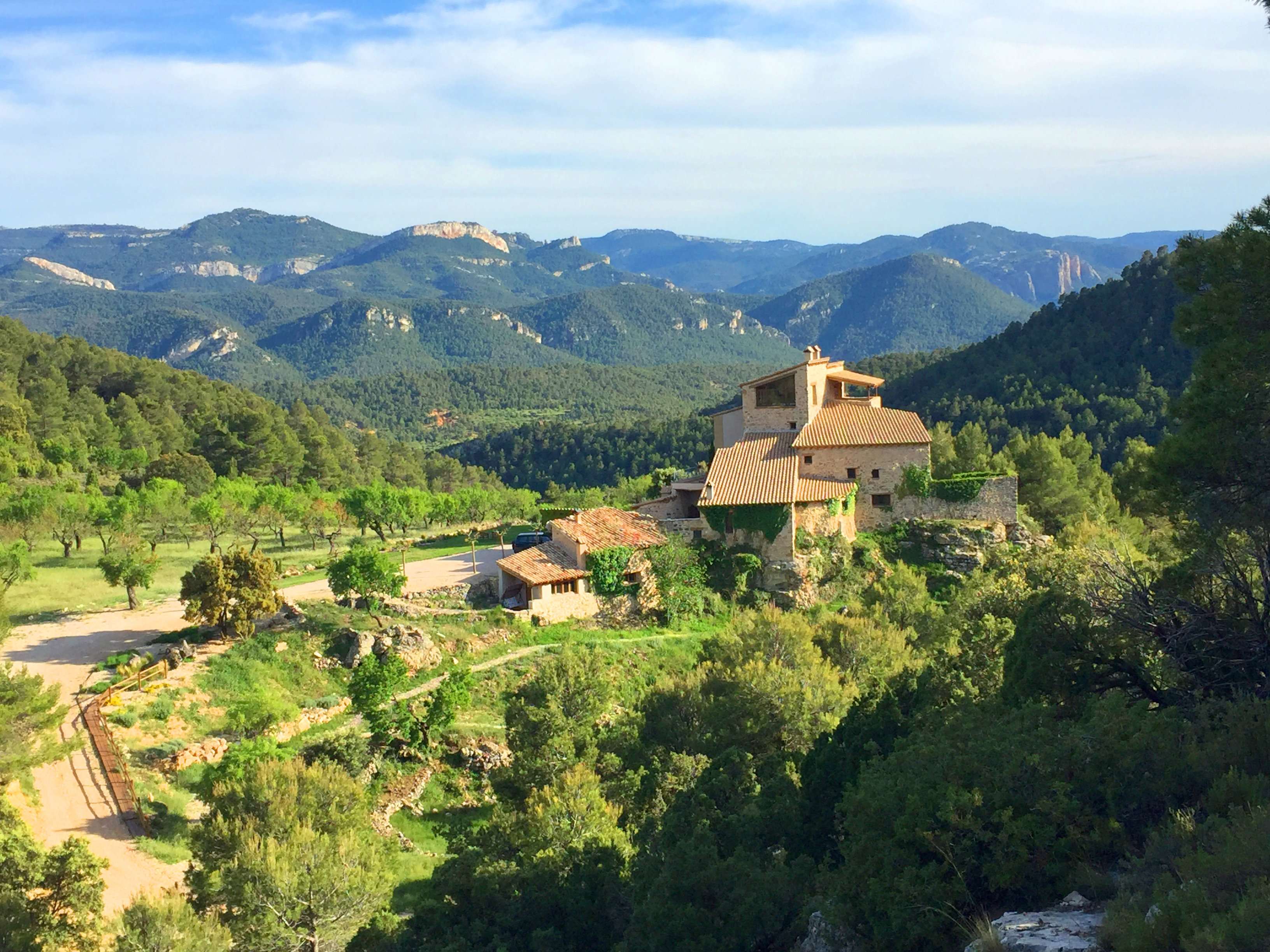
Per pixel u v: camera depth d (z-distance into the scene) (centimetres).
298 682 4881
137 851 3434
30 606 6169
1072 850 1634
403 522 8881
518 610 5819
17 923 2475
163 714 4341
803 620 4797
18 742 3534
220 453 13988
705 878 2077
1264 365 2217
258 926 2634
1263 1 2000
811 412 6956
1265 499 2273
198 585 5134
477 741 4622
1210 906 1252
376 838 3288
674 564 6262
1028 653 2488
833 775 2516
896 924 1587
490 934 2477
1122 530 6500
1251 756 1712
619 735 4034
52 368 17400
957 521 6681
